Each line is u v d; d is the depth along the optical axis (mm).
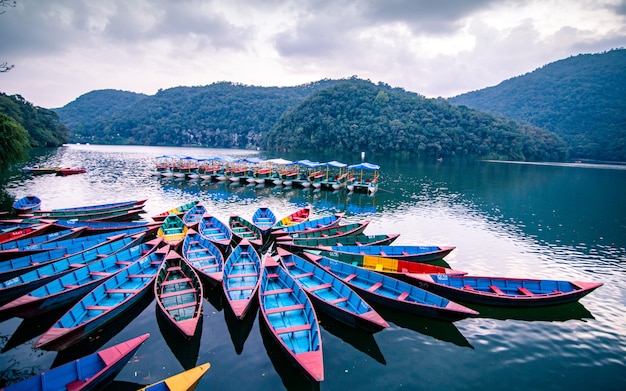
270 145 178000
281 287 16844
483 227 32719
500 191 56031
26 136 38656
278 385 10984
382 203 43875
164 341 13023
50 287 15156
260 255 22281
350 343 13477
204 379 11141
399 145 138875
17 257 19859
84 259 19312
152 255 19016
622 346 13820
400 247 21516
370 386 11156
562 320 15641
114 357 10047
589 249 26562
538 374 12086
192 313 14000
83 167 72188
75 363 9672
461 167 105562
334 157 134750
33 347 10633
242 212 36594
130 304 14523
